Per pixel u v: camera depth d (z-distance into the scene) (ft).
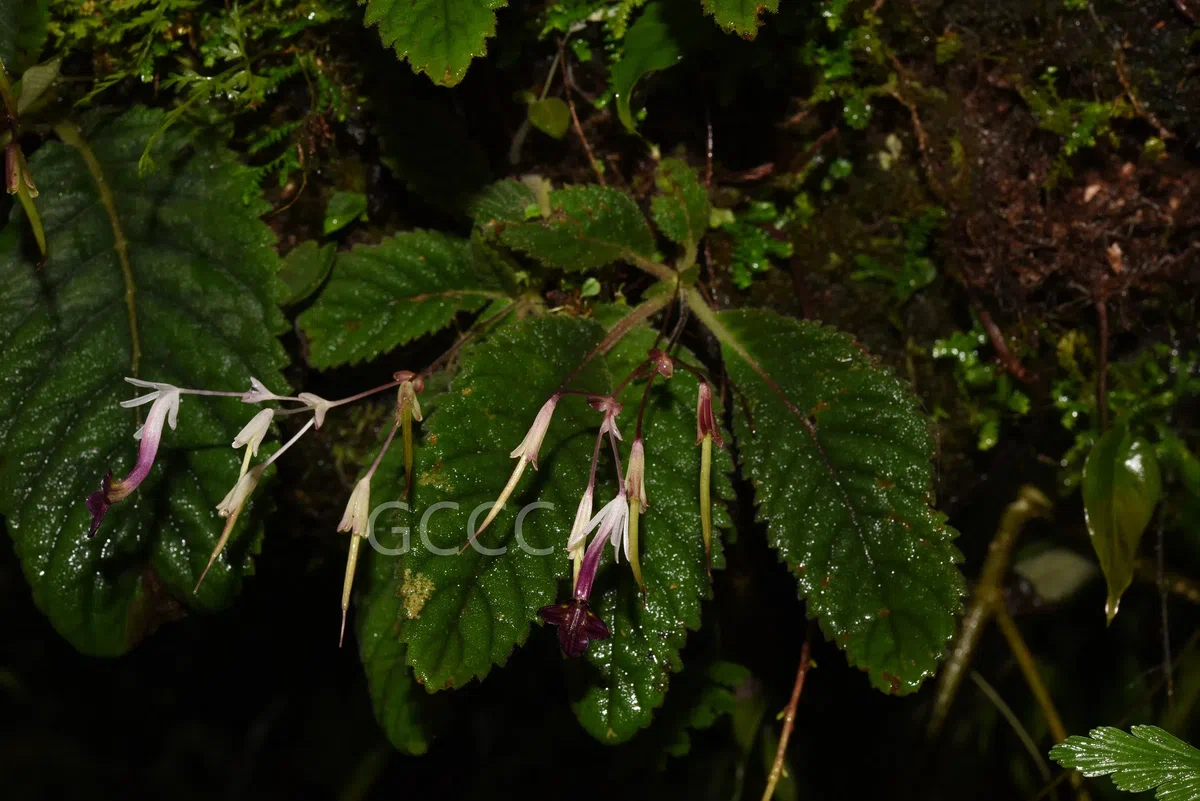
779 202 1.63
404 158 1.58
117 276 1.53
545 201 1.61
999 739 1.94
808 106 1.61
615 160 1.62
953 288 1.66
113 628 1.50
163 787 2.30
